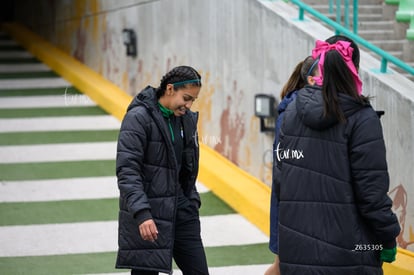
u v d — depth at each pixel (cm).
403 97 865
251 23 1141
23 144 1409
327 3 1284
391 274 845
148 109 645
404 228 883
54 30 2191
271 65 1095
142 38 1560
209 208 1121
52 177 1245
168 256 645
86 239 1003
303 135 583
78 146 1403
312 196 577
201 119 1313
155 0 1480
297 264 584
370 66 946
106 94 1650
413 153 861
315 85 592
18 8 2603
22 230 1028
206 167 1205
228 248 979
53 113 1614
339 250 567
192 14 1327
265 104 1087
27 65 2070
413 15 1205
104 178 1242
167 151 646
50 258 939
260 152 1133
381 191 558
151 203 645
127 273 894
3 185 1204
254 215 1058
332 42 625
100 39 1812
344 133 566
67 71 1898
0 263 919
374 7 1304
